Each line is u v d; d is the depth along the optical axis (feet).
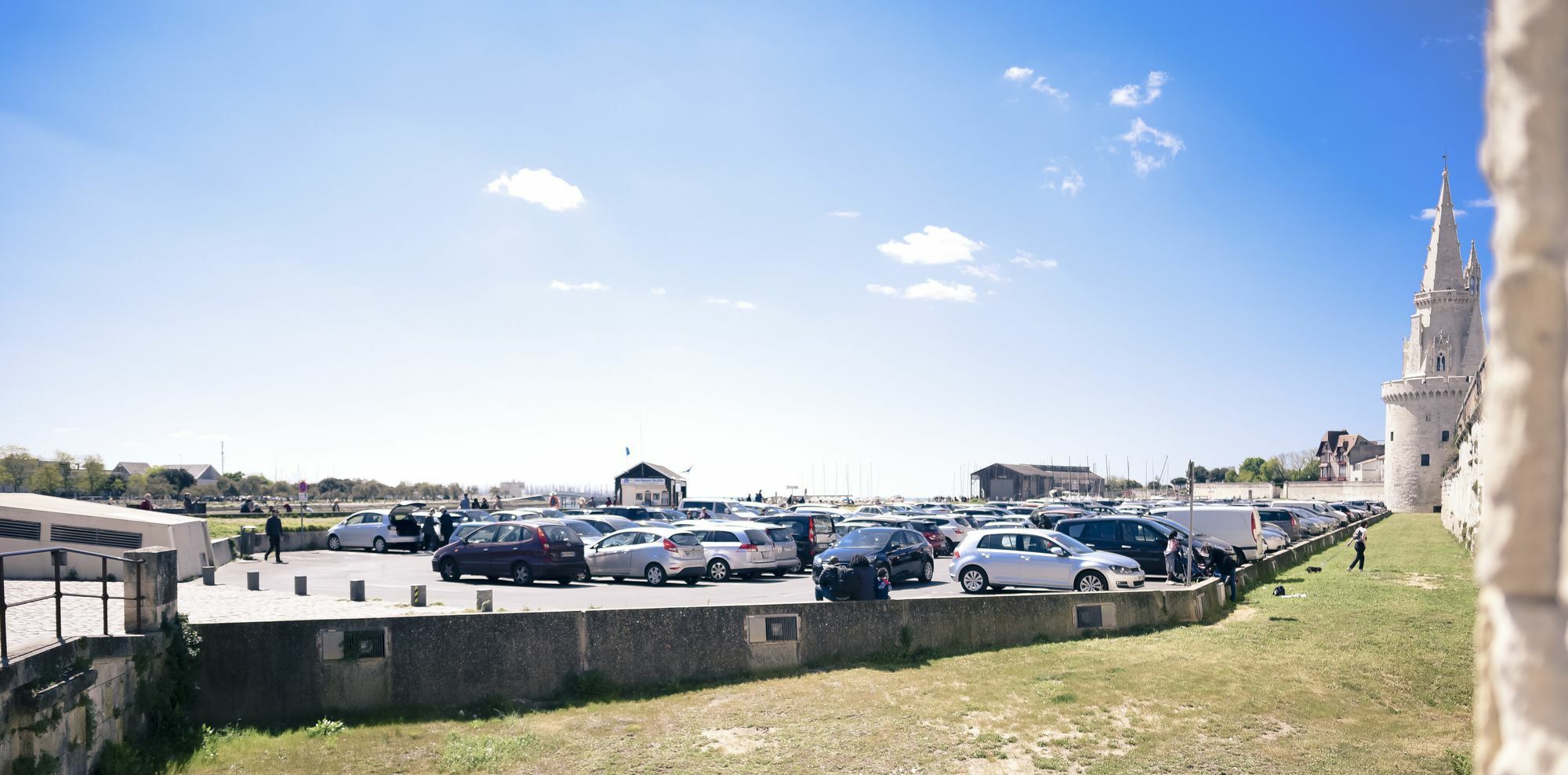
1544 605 4.60
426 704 43.88
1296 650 49.55
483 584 81.87
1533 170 4.55
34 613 47.42
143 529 71.41
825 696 44.06
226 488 364.17
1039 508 194.59
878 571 62.34
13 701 27.84
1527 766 4.43
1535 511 4.58
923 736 37.58
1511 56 4.70
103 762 32.89
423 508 156.76
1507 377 4.69
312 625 42.96
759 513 146.30
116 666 34.50
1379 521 223.92
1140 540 84.23
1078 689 43.04
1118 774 32.71
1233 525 97.09
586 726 40.42
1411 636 52.34
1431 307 299.58
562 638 45.96
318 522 176.04
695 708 43.06
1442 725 36.99
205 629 41.47
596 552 84.94
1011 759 34.78
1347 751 34.17
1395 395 303.07
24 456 269.44
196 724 40.19
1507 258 4.69
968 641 53.67
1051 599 56.18
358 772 35.37
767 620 49.62
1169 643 52.70
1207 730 36.96
